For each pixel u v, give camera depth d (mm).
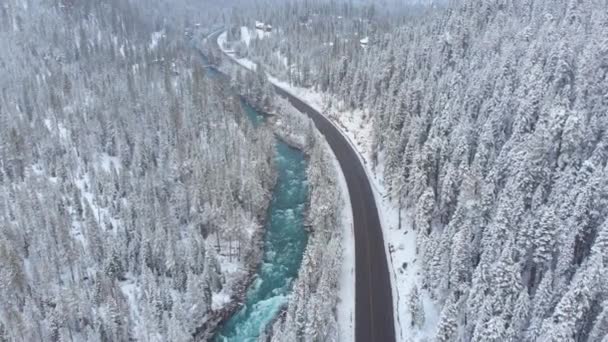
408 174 114625
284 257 114375
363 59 191750
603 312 60344
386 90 163375
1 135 146000
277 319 94188
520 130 99625
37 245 106062
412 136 117312
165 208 117750
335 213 112625
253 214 125000
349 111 182125
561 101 96938
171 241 101500
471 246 85125
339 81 194500
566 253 71438
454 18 170750
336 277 94625
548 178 88125
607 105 98875
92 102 182500
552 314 66562
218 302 101000
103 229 119438
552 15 149125
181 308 91250
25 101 179875
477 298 73375
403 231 111625
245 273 108562
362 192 131000
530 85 110125
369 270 100875
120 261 104750
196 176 126625
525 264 78688
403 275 98500
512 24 155250
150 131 158750
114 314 88500
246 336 93812
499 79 121750
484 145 103312
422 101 138250
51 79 199875
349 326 86812
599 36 118500
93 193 131875
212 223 116000
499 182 94938
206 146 148625
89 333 86062
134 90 193500
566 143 88875
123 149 148125
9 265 95062
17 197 117625
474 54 148750
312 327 78438
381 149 141375
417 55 169000
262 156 141375
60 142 155750
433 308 87750
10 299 92375
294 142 167750
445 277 84812
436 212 102250
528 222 77625
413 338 83312
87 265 106312
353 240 110562
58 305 88625
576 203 75875
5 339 83438
